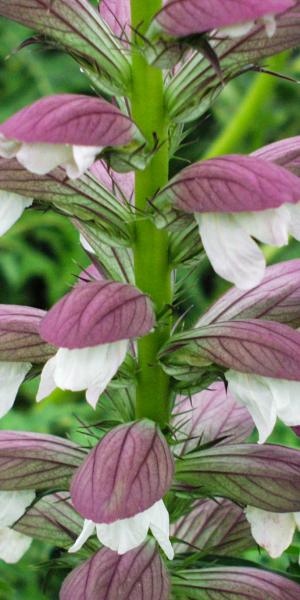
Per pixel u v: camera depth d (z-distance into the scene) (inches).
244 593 23.2
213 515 24.9
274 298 23.0
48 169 20.1
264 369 21.2
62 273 47.3
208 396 25.0
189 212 21.0
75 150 20.0
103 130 20.2
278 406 21.2
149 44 20.6
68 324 20.6
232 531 24.8
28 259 47.2
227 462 22.9
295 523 22.9
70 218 23.0
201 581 23.4
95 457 21.5
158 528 21.0
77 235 47.5
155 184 22.0
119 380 22.7
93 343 20.5
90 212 22.0
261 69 21.9
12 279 47.0
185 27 19.9
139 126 21.8
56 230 48.2
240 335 21.6
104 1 23.1
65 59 50.5
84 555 23.6
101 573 22.2
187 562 23.5
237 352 21.5
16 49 21.6
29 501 23.0
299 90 47.2
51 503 24.1
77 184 21.8
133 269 22.7
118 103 22.4
